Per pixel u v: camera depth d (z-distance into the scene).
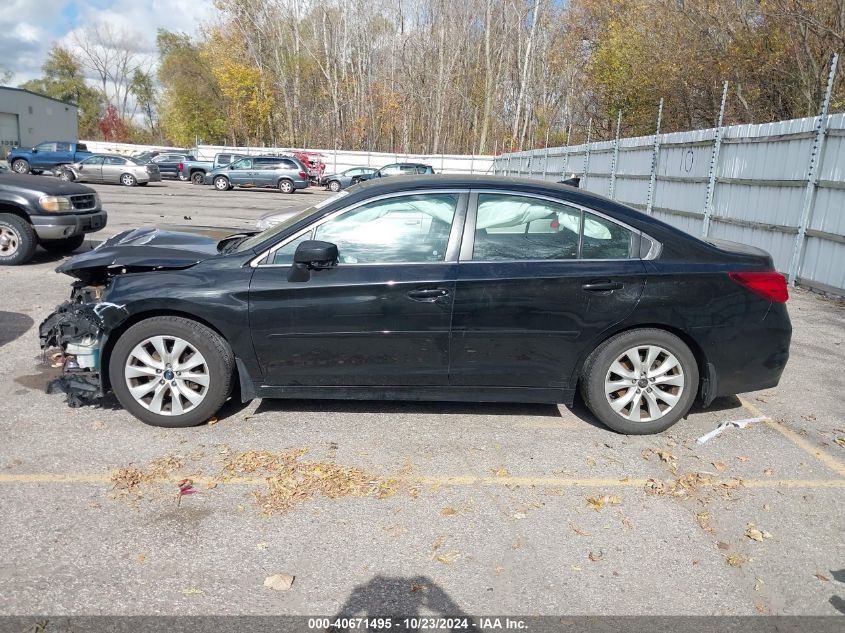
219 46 52.59
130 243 4.93
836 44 15.09
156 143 76.25
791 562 3.10
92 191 10.29
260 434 4.24
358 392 4.29
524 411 4.74
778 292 4.31
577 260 4.19
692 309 4.18
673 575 2.97
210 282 4.12
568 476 3.83
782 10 15.52
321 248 3.93
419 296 4.07
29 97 51.69
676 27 20.83
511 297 4.09
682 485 3.76
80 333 4.31
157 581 2.82
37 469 3.72
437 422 4.51
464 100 51.25
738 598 2.84
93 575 2.84
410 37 51.38
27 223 9.41
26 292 7.83
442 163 43.66
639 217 4.28
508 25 48.16
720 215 11.10
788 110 17.61
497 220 4.21
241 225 15.52
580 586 2.88
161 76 59.56
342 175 36.56
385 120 52.50
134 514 3.31
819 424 4.69
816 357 6.23
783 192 9.46
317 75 54.31
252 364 4.21
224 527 3.23
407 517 3.37
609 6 30.75
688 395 4.33
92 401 4.66
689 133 12.23
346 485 3.65
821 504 3.62
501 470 3.87
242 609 2.67
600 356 4.24
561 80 44.53
